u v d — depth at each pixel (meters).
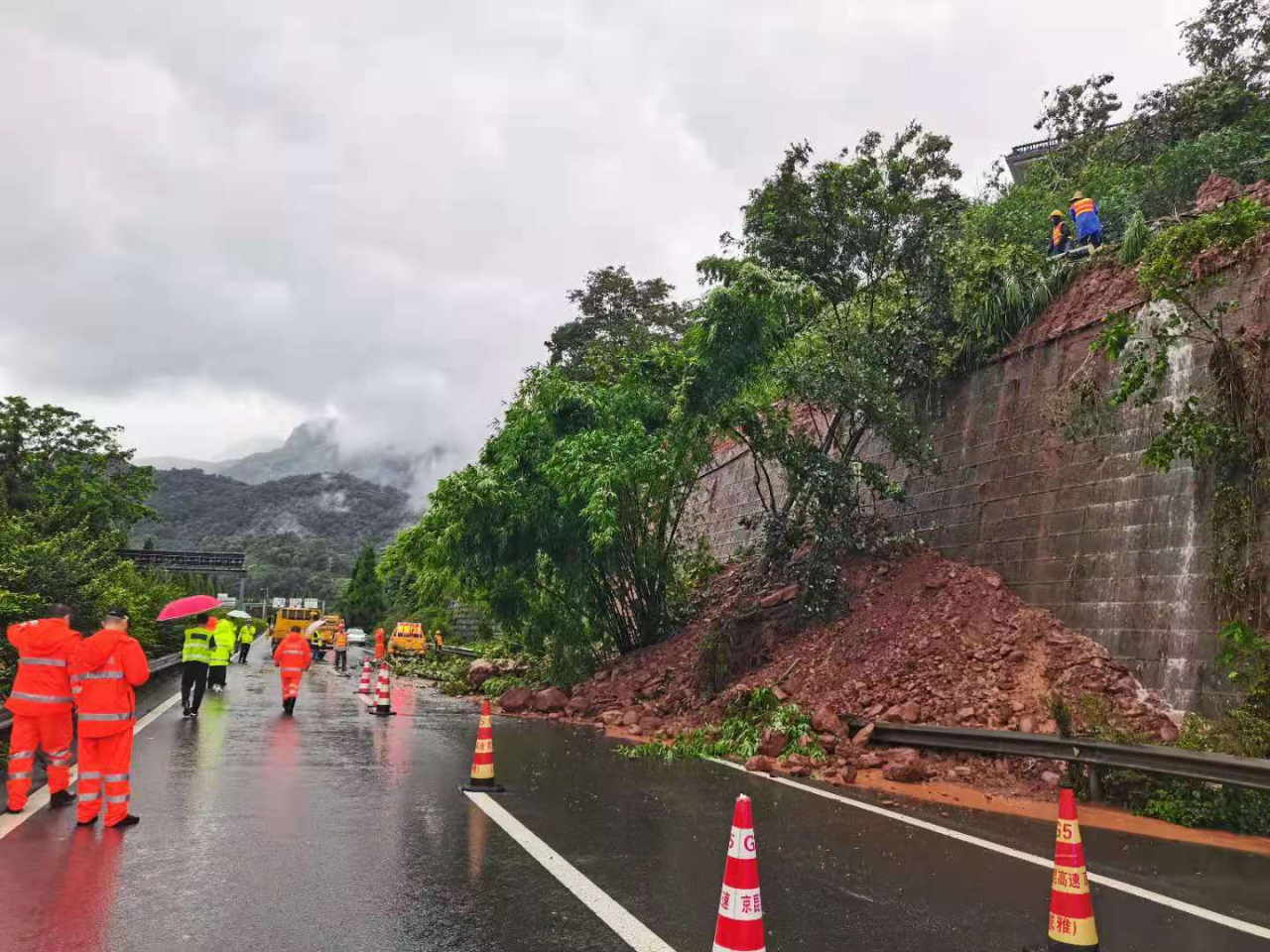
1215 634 10.54
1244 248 11.55
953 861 6.77
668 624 20.61
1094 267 14.96
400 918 5.11
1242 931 5.29
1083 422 13.52
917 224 17.66
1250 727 8.76
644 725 15.16
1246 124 19.69
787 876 6.27
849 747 11.69
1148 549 11.90
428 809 8.20
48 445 42.81
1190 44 24.11
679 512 20.64
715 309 16.58
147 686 20.80
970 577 14.86
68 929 4.80
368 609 74.19
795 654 15.49
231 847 6.62
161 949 4.55
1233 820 8.27
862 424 18.94
